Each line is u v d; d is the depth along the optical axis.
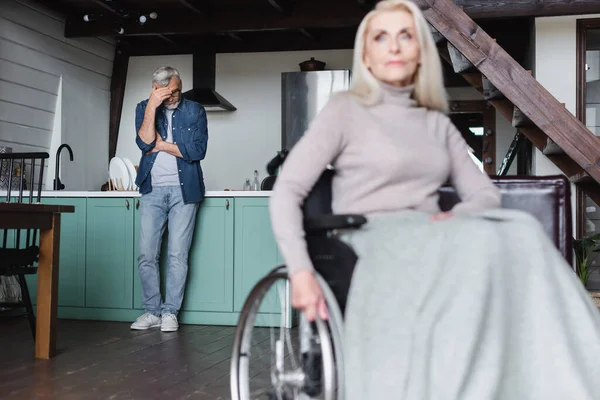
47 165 6.16
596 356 1.37
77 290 4.60
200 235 4.40
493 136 7.13
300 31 6.64
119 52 7.16
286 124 6.81
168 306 4.20
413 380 1.32
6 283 4.83
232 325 4.35
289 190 1.60
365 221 1.55
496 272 1.35
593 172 4.24
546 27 5.51
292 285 1.52
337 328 1.49
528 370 1.36
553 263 1.43
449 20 4.51
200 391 2.64
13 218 3.01
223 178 7.17
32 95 5.90
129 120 7.25
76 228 4.61
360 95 1.75
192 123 4.15
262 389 1.92
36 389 2.68
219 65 7.23
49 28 6.09
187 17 6.30
